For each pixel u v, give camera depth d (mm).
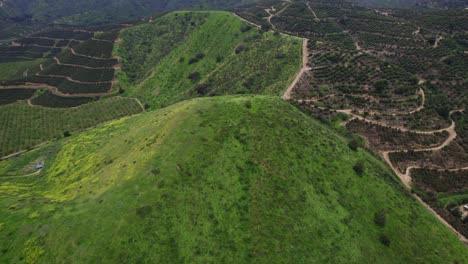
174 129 74125
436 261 60906
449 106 111750
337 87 118125
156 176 59500
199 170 62562
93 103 157000
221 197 59125
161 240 49969
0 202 64625
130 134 91312
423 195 84188
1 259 48344
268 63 145250
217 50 181750
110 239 48781
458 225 76562
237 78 145625
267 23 199625
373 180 74688
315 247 55344
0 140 121938
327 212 62188
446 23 183125
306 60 137875
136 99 164625
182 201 56031
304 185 66125
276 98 97188
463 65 135125
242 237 53969
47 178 88875
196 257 49344
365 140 99188
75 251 47594
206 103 88562
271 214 58500
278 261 51625
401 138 99500
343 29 199875
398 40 171375
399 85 115625
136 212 52469
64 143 113438
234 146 70062
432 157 94875
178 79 173875
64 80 187125
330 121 104375
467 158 94750
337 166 74500
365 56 132375
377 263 56969
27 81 187125
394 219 66812
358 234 60750
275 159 69375
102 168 74625
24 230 52188
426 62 142250
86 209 54719
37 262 47125
